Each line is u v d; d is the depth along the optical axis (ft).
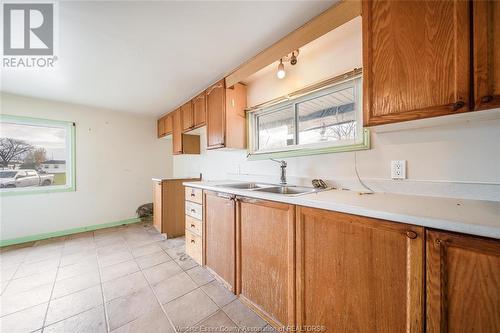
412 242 2.43
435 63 2.75
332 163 5.19
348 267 3.02
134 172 12.29
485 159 3.25
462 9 2.53
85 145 10.65
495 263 1.95
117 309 4.76
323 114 5.69
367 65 3.37
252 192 4.62
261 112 7.30
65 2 3.86
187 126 9.60
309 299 3.52
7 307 4.83
